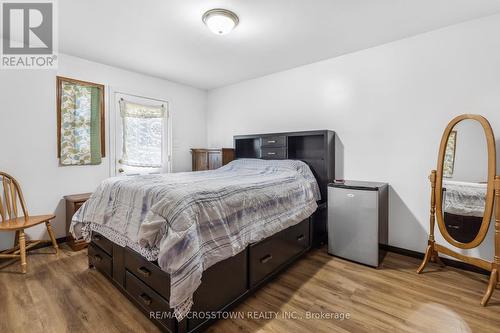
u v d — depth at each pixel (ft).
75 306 5.73
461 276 7.16
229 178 7.87
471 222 6.82
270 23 7.43
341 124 9.98
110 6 6.55
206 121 15.35
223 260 5.36
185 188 5.49
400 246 8.75
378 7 6.64
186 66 11.13
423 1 6.39
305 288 6.58
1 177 8.32
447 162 7.38
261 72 11.96
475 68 7.28
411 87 8.37
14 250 8.19
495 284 5.83
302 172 9.52
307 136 10.85
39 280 6.88
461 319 5.30
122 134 11.48
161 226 4.77
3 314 5.44
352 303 5.91
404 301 5.97
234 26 7.32
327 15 7.02
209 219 5.11
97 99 10.57
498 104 6.98
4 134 8.39
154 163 12.69
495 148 6.68
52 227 9.48
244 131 13.51
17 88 8.63
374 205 7.69
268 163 10.25
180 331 4.52
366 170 9.41
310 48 9.21
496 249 5.91
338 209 8.47
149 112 12.44
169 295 4.65
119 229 5.96
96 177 10.69
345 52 9.61
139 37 8.32
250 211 6.22
